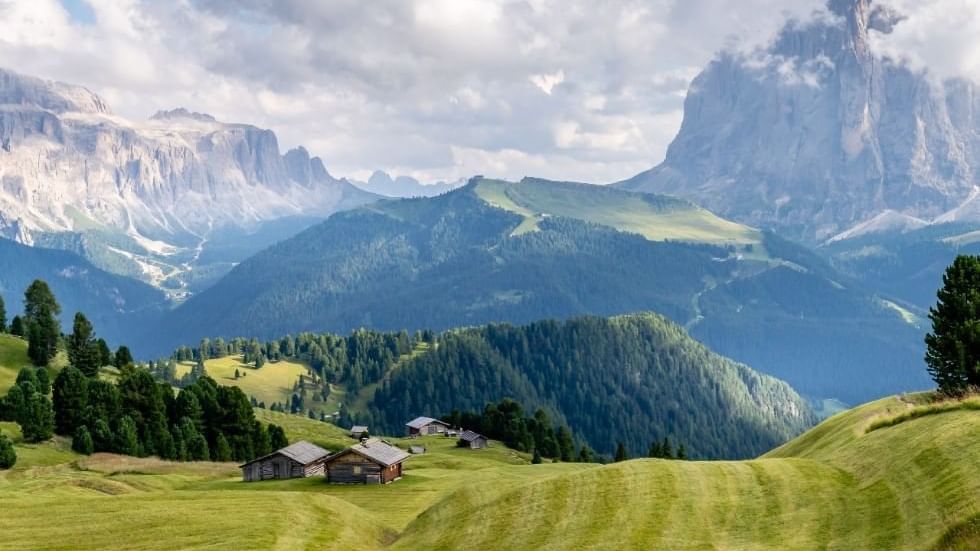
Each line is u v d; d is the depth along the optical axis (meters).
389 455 126.06
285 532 69.25
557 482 68.19
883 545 43.81
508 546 57.91
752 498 57.31
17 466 126.75
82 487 105.31
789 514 53.00
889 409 78.94
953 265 84.75
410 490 113.56
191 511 76.00
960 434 52.38
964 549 38.88
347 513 80.62
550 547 55.28
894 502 48.66
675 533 53.31
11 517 74.75
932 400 77.38
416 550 63.91
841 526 48.75
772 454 87.88
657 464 68.25
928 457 51.59
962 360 79.00
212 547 64.56
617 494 62.09
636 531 54.41
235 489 119.88
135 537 68.00
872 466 56.69
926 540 41.81
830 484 56.34
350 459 122.19
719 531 52.88
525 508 64.25
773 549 47.94
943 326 83.69
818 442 77.31
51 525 71.94
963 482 45.41
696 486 61.38
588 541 54.56
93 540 67.50
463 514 69.56
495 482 83.69
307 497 84.06
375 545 71.88
